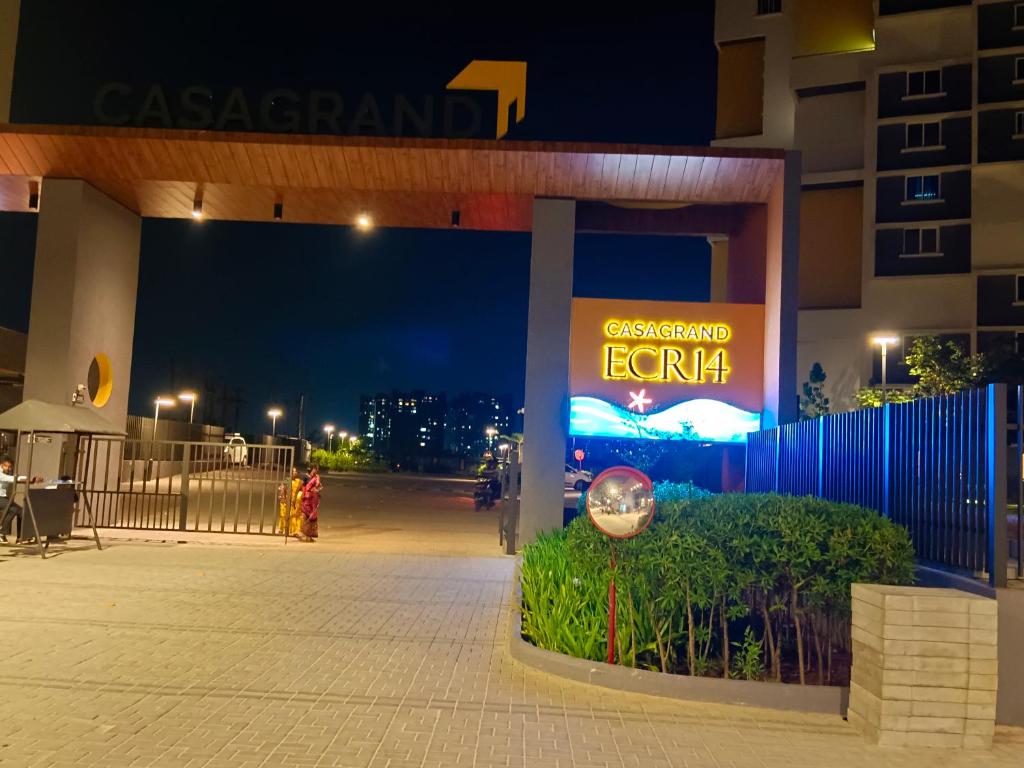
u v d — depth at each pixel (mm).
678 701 6348
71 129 14789
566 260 15312
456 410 166000
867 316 38656
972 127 37844
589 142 14539
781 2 42750
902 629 5520
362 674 6793
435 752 5109
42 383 15430
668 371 15234
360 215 16891
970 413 6602
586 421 15195
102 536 15578
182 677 6508
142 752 4918
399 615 9281
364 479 54625
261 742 5156
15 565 11852
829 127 40656
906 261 38281
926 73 38781
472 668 7082
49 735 5148
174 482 34500
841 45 40719
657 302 15352
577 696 6379
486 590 11172
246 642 7730
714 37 43906
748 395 15172
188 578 11242
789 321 14164
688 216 17438
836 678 6973
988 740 5473
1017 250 36844
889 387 37844
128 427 30547
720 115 44000
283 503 17688
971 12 38312
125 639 7660
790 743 5508
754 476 13672
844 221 39969
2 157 15422
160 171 15383
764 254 15492
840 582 6422
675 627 7406
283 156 14891
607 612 7227
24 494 13711
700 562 6602
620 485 6797
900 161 38750
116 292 17078
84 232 15836
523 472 15000
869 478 8453
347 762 4879
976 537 6465
